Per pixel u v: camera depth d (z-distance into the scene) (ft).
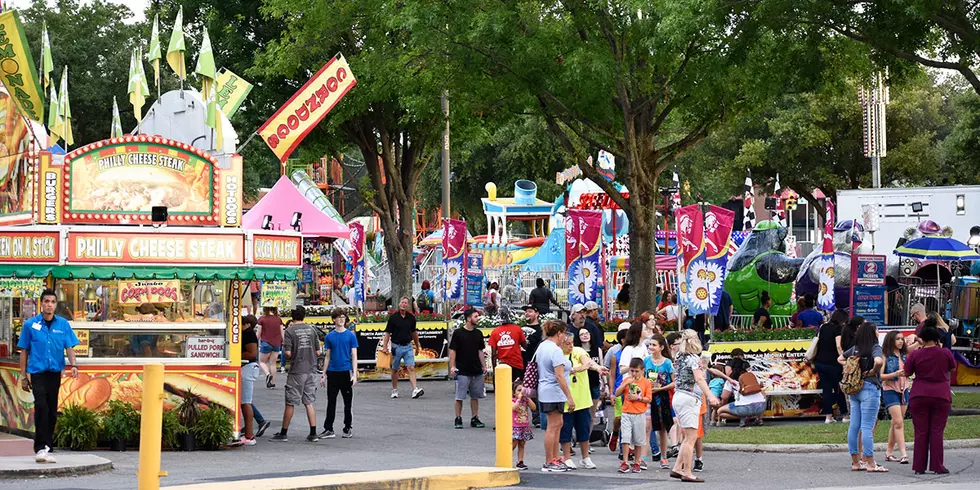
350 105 116.88
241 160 60.70
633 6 81.46
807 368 72.69
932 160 201.87
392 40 119.34
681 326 78.28
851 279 77.71
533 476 49.78
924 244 91.71
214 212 59.82
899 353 53.62
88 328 57.98
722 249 74.18
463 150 143.95
